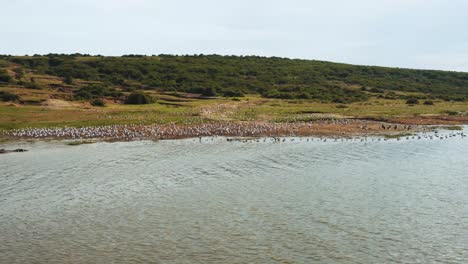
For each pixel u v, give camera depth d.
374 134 63.88
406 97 127.00
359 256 21.28
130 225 25.50
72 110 85.19
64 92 108.88
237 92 123.75
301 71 168.25
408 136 62.19
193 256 21.38
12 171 39.06
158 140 58.28
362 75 173.25
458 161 43.34
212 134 63.03
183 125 69.38
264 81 145.75
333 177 36.34
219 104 100.38
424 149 50.75
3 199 30.56
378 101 116.25
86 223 25.89
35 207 28.83
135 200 30.20
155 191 32.38
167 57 182.62
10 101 89.94
